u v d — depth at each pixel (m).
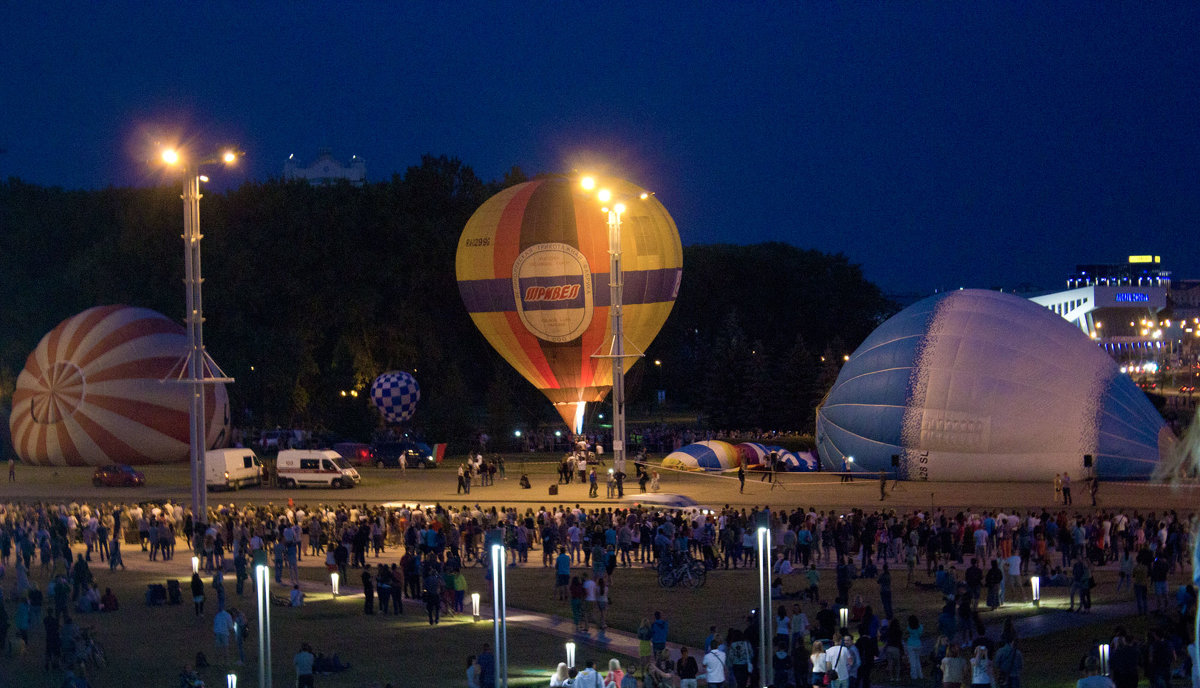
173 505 56.12
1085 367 67.50
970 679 25.05
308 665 27.41
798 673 25.72
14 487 70.25
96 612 37.41
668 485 69.06
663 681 25.69
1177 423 76.38
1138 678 25.61
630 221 78.19
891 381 70.25
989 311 70.62
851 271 159.62
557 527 46.34
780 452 76.75
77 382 76.81
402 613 37.28
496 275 78.50
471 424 96.56
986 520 44.50
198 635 34.31
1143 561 34.56
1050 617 35.06
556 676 24.45
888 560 45.50
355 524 48.16
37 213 119.81
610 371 80.50
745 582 41.56
